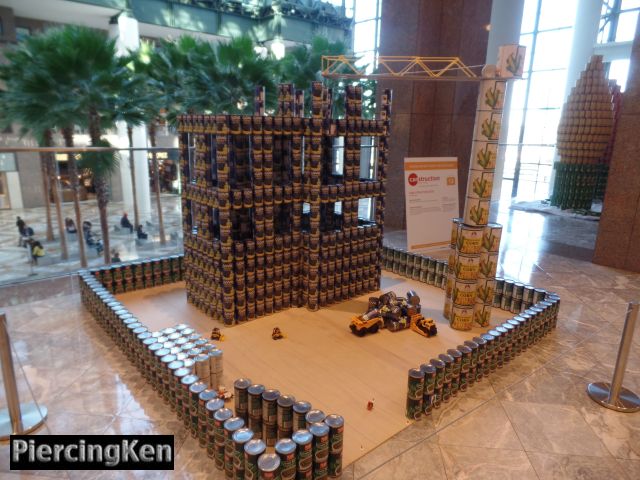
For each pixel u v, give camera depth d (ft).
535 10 53.36
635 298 17.61
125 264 16.22
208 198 13.11
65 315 14.40
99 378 10.84
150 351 10.14
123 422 9.23
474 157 12.63
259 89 14.76
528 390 10.78
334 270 15.01
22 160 42.91
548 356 12.53
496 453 8.58
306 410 8.23
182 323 13.75
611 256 21.88
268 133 12.79
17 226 31.30
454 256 13.98
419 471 8.04
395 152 28.07
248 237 14.33
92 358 11.76
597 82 37.96
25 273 27.94
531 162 48.83
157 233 29.30
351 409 9.71
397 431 9.06
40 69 30.55
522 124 55.77
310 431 7.51
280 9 62.85
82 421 9.23
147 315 14.29
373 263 16.34
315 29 66.74
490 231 13.20
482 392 10.64
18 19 52.37
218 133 11.93
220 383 10.39
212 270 13.66
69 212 29.35
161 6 55.62
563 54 51.93
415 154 27.63
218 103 39.34
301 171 13.92
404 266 18.63
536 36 53.62
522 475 8.05
